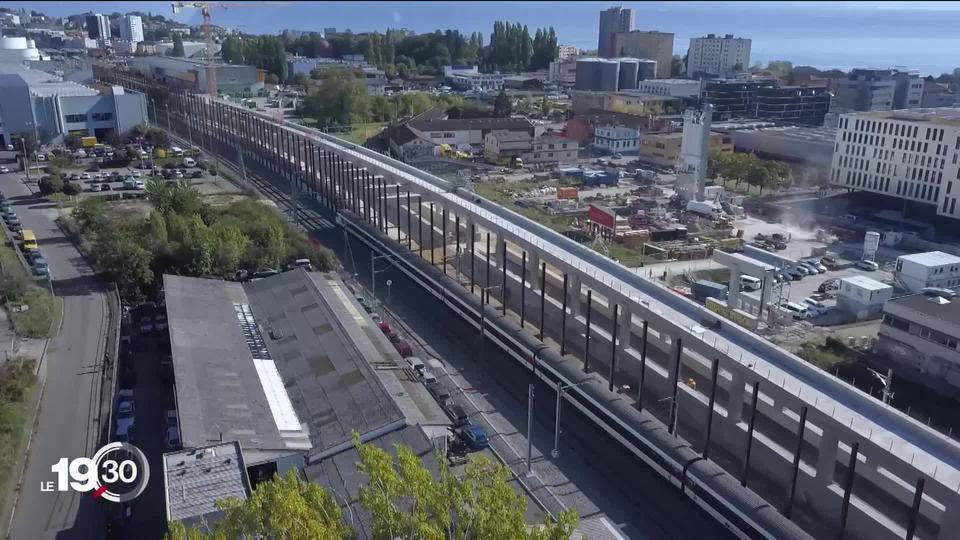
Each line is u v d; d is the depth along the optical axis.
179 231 74.50
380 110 190.00
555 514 41.94
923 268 71.50
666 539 40.47
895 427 37.91
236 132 149.62
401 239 89.19
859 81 175.50
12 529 38.84
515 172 136.38
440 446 46.09
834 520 41.69
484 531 24.42
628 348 58.47
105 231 77.31
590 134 166.62
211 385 48.25
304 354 55.50
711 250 88.12
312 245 82.31
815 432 45.38
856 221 104.19
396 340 62.78
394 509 25.52
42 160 126.06
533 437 50.12
